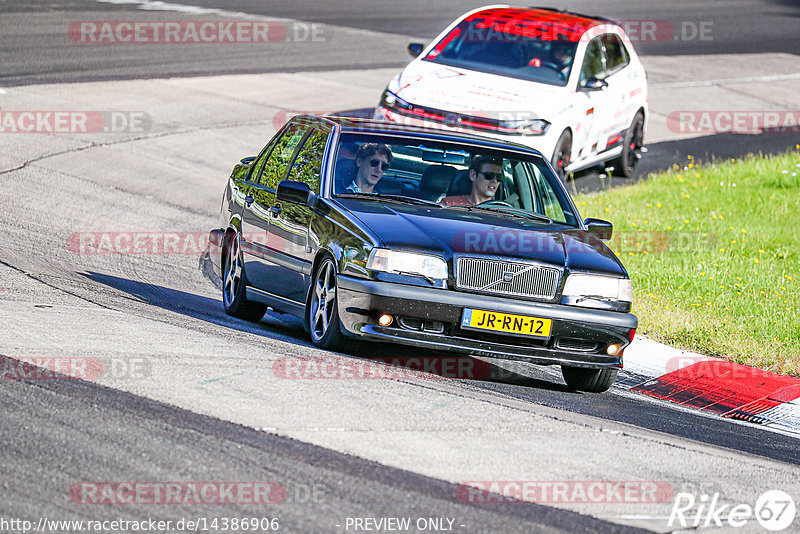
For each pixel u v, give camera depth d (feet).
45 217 145.07
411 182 100.22
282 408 71.31
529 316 88.38
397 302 86.79
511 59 174.29
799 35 400.06
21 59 239.50
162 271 131.95
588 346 91.25
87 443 62.13
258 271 107.04
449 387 84.02
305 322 96.99
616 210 175.83
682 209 181.78
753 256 156.87
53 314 91.15
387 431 69.31
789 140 246.68
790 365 111.14
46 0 322.34
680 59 333.21
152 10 322.34
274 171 110.22
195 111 214.90
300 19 334.85
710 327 120.47
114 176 171.12
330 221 94.17
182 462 60.80
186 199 166.50
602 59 187.01
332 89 243.81
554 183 105.29
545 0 433.48
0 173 162.20
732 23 417.08
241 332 97.60
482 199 100.94
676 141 237.86
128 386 72.38
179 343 85.92
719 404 99.50
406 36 320.29
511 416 77.00
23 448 60.54
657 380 104.88
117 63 247.29
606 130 187.21
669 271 142.61
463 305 87.30
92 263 127.24
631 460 71.05
